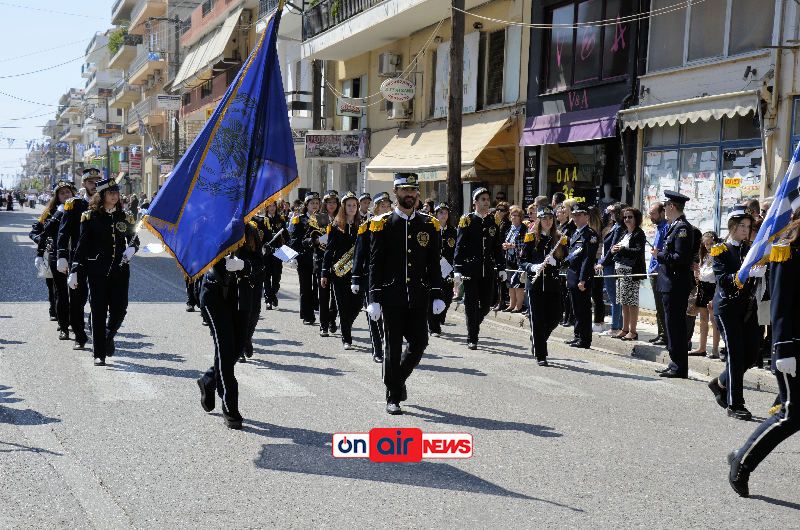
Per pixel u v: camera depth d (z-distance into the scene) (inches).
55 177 5674.2
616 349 454.3
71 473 215.3
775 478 227.0
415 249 287.7
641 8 629.6
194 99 1910.7
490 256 440.8
